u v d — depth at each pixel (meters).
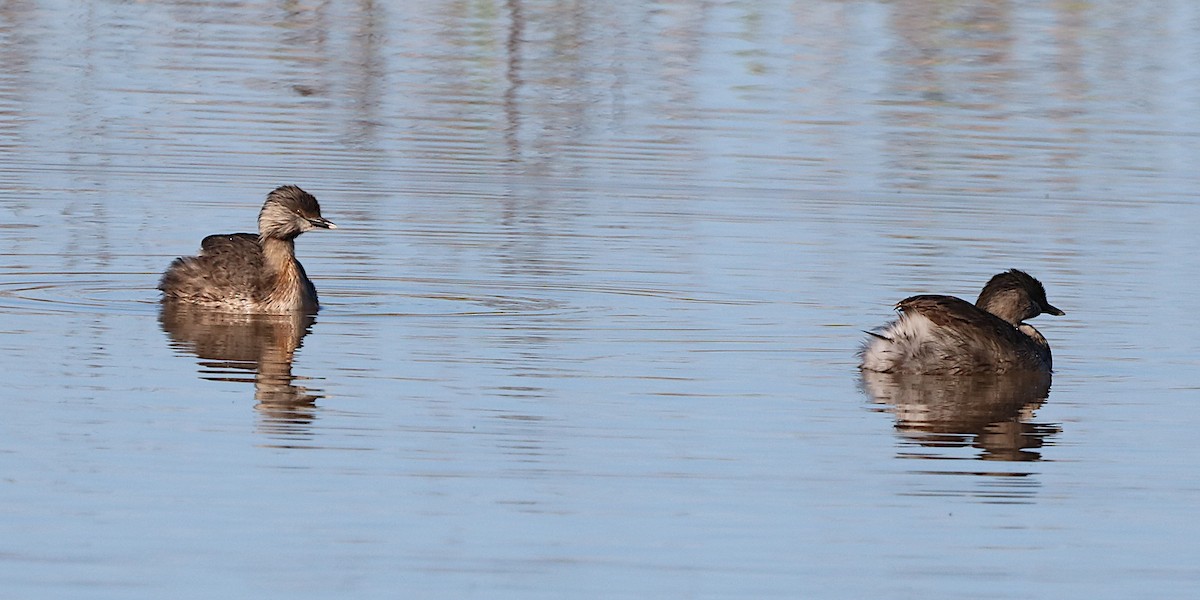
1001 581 11.12
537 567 11.07
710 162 24.80
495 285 18.56
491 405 14.31
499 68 30.12
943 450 13.64
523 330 16.80
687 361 15.88
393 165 24.19
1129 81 30.39
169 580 10.71
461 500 12.16
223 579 10.76
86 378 14.75
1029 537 11.88
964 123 27.58
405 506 12.01
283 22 33.47
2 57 29.59
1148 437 14.09
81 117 26.08
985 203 23.11
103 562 10.94
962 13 35.41
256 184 23.00
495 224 21.36
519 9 35.06
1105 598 10.89
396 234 20.75
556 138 25.89
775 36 33.03
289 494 12.16
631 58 30.95
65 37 31.47
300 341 16.22
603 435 13.64
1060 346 16.91
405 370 15.28
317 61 30.25
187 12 34.12
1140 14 35.62
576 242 20.56
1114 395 15.29
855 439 13.80
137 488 12.17
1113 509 12.46
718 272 19.34
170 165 23.70
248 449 13.04
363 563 11.04
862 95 28.97
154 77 28.72
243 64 29.83
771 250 20.42
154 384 14.68
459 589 10.71
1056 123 27.75
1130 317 18.02
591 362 15.73
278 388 14.64
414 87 28.67
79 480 12.27
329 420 13.79
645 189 23.31
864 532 11.85
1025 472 13.15
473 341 16.33
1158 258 20.56
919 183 24.05
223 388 14.60
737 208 22.45
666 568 11.12
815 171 24.50
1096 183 24.36
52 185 22.47
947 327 15.72
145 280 18.45
